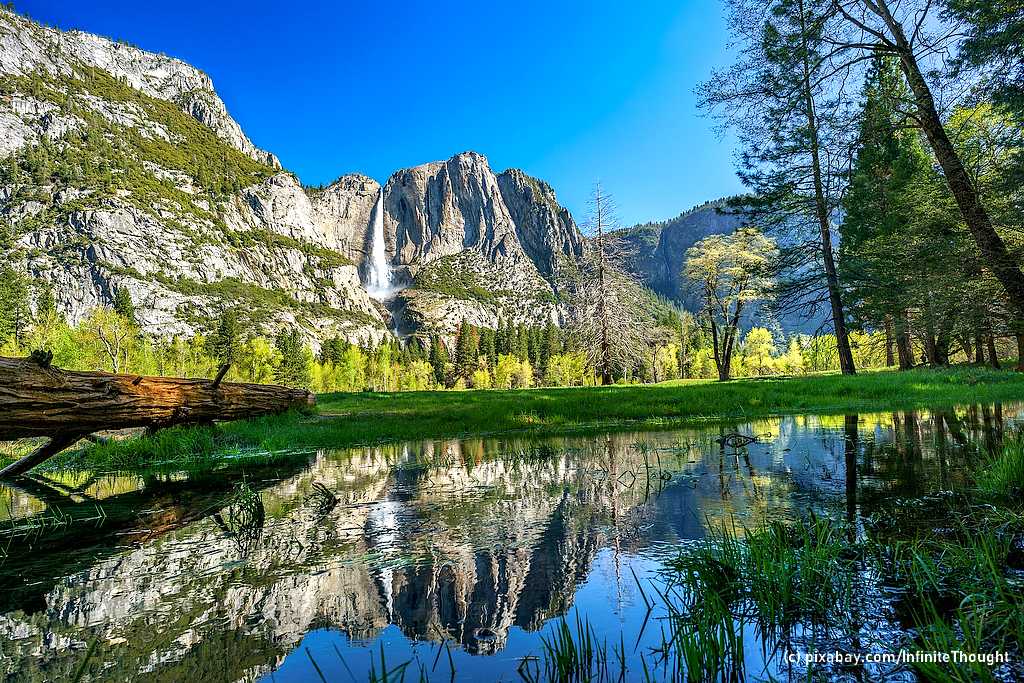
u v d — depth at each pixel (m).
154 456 8.30
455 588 2.83
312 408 14.88
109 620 2.49
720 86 10.23
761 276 28.56
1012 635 2.09
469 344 130.00
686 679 1.94
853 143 9.41
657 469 6.03
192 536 3.88
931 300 17.53
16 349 56.47
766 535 3.21
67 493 5.86
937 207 18.06
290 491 5.47
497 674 1.99
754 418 11.71
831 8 8.44
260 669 2.03
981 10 7.45
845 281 25.12
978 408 11.65
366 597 2.73
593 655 2.13
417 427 10.88
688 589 2.73
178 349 79.25
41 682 1.93
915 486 4.57
